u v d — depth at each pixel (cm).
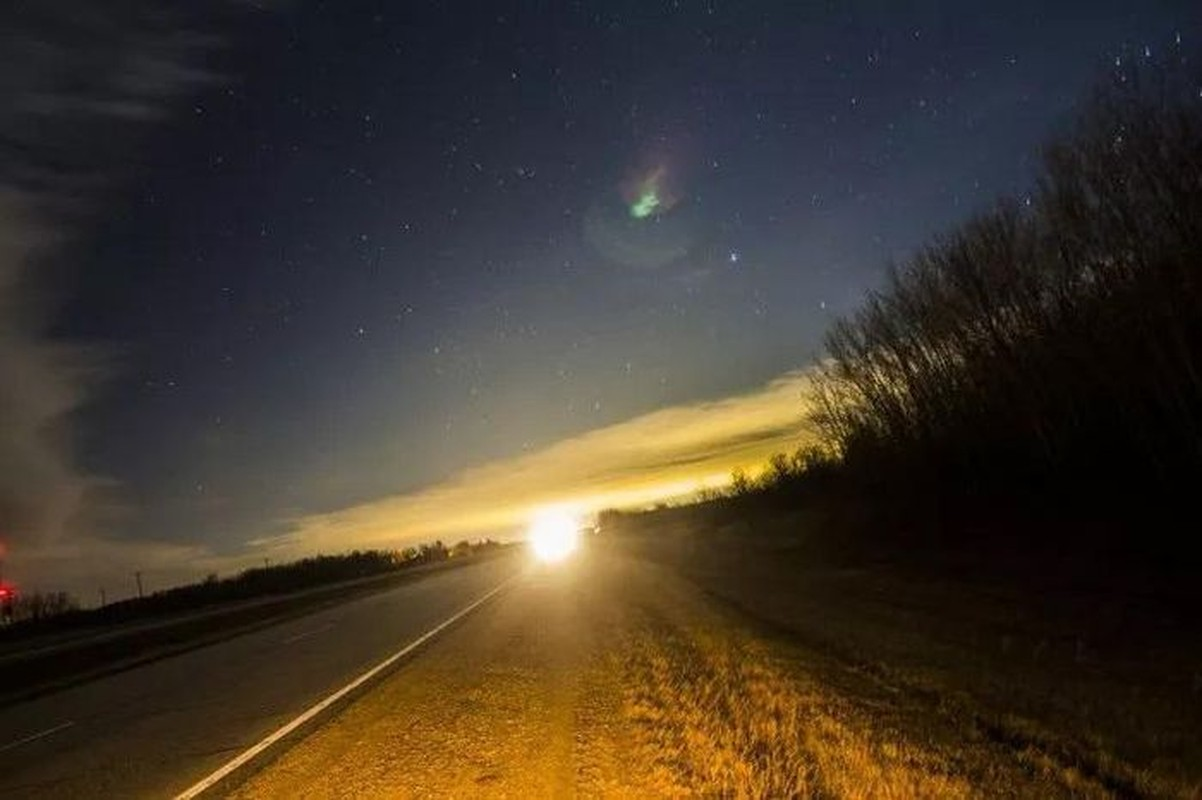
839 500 4706
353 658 1802
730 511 7688
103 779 946
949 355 3173
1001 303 2698
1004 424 2944
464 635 2039
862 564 2925
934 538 3022
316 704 1288
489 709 1162
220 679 1700
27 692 1934
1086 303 2372
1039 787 693
